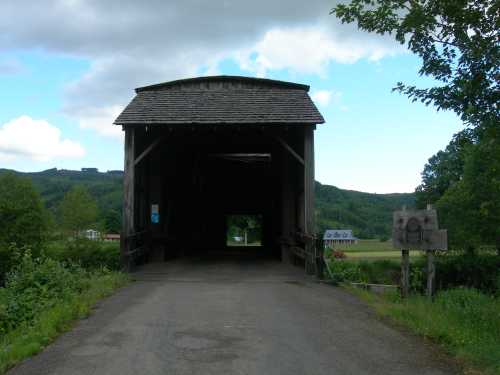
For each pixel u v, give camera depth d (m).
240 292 9.60
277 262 16.17
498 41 6.38
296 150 15.51
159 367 4.94
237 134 15.90
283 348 5.64
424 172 43.28
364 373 4.80
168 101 13.88
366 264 23.70
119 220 52.81
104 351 5.50
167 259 16.53
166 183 16.23
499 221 26.78
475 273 25.31
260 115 13.06
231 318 7.18
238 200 22.70
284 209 16.02
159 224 15.45
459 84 6.75
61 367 4.96
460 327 6.47
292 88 14.59
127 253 12.61
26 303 7.61
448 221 29.41
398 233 9.52
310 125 13.09
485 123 6.79
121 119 13.04
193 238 20.52
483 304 9.49
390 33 7.14
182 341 5.91
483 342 5.72
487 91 6.67
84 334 6.24
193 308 7.90
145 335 6.17
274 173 19.33
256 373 4.77
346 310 7.93
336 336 6.22
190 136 16.33
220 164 22.38
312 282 11.25
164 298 8.82
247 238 58.28
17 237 36.94
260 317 7.27
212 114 13.18
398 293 10.18
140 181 15.12
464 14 6.36
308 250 12.75
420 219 9.41
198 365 5.01
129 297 8.93
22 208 38.69
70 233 45.56
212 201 22.70
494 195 21.03
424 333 6.27
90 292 8.95
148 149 13.28
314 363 5.10
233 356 5.32
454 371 4.89
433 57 6.97
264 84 14.68
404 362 5.16
